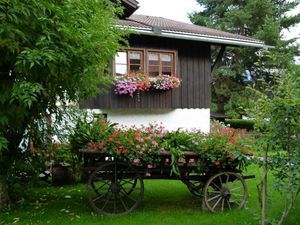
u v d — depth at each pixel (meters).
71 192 7.51
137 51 12.02
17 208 6.24
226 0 28.11
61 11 5.26
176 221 5.55
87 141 6.07
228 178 6.19
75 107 7.13
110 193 6.17
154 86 12.16
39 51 5.05
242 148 5.79
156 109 12.55
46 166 8.12
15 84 5.12
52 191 7.62
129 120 12.05
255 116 4.43
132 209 6.01
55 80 5.96
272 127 4.26
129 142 5.74
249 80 26.88
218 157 5.89
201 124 13.36
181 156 5.83
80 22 5.52
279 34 25.78
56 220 5.57
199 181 6.35
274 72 4.83
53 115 6.86
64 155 8.11
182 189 7.86
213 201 6.23
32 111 6.17
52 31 5.38
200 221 5.55
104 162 5.90
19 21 5.02
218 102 26.45
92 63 5.86
